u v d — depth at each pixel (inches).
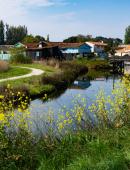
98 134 357.7
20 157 305.6
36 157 310.5
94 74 2329.0
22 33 6215.6
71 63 2519.7
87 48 3710.6
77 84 1632.6
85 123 378.9
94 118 398.6
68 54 3622.0
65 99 1052.5
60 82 1476.4
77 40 4894.2
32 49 3112.7
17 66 2172.7
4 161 299.6
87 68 2736.2
